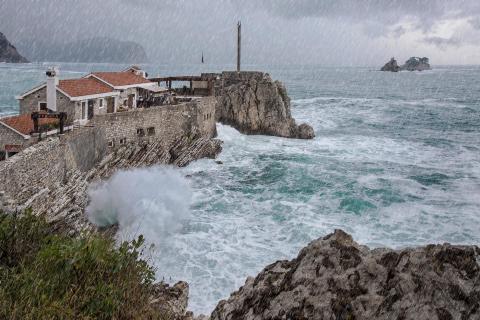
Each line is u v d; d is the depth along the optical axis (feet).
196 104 157.69
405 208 99.96
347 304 20.92
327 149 167.94
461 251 20.01
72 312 25.77
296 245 80.07
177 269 70.23
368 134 206.90
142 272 33.78
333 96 424.05
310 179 123.75
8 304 25.64
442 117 268.00
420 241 82.07
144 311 29.37
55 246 31.14
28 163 78.48
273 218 93.35
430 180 124.67
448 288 19.15
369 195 109.19
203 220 92.22
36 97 125.08
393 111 291.99
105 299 27.37
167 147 141.69
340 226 88.89
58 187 88.07
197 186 118.21
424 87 577.43
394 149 170.91
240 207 100.83
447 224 90.43
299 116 260.42
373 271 21.61
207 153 150.20
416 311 19.12
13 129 103.71
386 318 19.57
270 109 191.83
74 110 124.16
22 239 35.60
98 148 114.21
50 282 28.45
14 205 64.34
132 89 161.99
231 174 130.52
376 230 87.35
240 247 78.84
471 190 115.24
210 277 68.03
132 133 128.88
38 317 24.77
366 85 610.65
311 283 22.62
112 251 33.17
